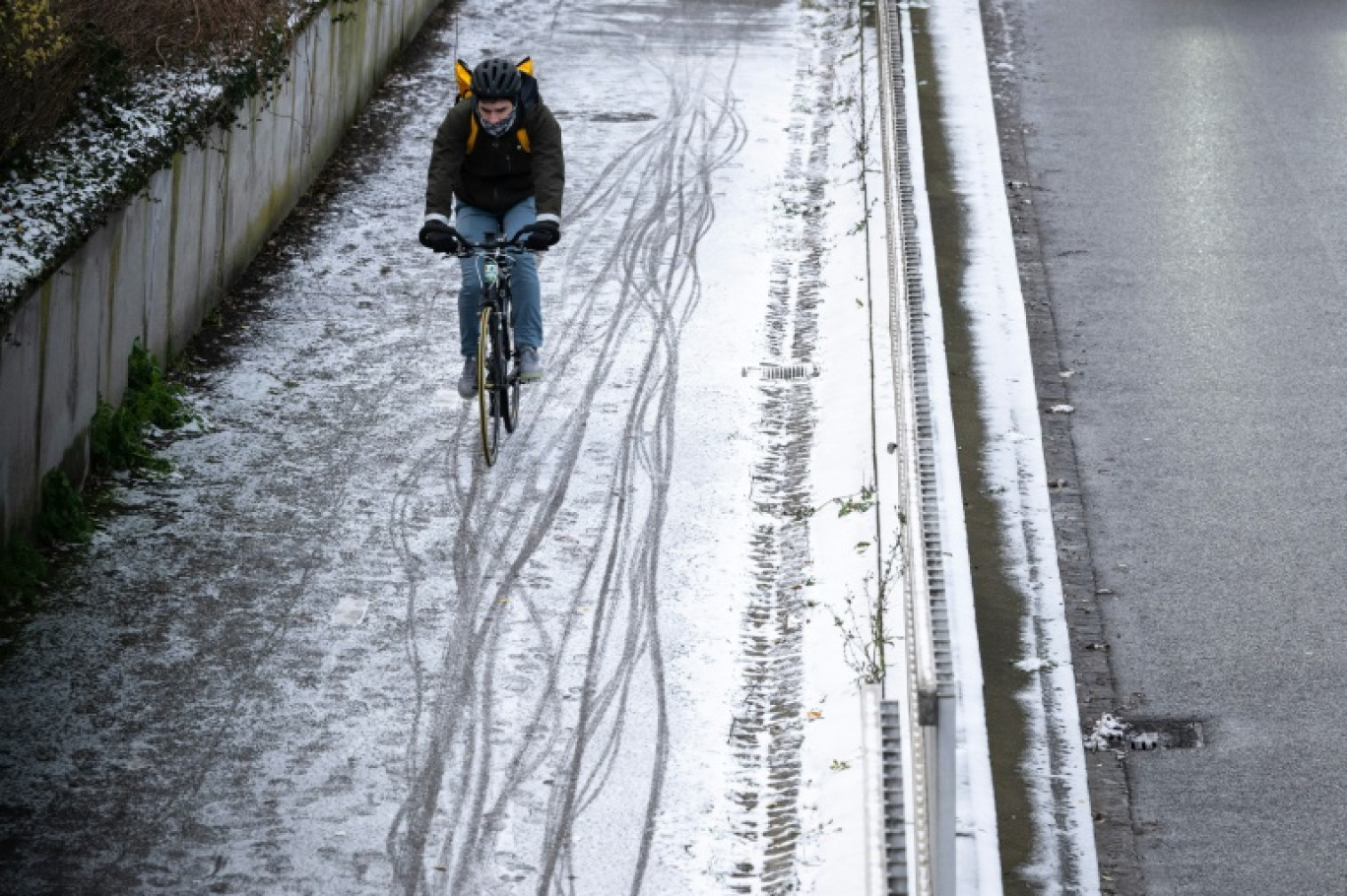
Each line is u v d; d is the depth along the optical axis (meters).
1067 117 26.41
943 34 29.97
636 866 11.21
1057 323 19.91
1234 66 28.69
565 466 16.48
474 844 11.37
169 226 17.38
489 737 12.45
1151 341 19.44
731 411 17.73
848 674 13.00
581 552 14.99
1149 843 11.65
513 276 16.44
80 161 15.83
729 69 28.61
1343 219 22.64
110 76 17.11
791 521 15.62
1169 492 16.31
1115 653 13.81
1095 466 16.83
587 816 11.67
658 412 17.66
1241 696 13.24
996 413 17.62
